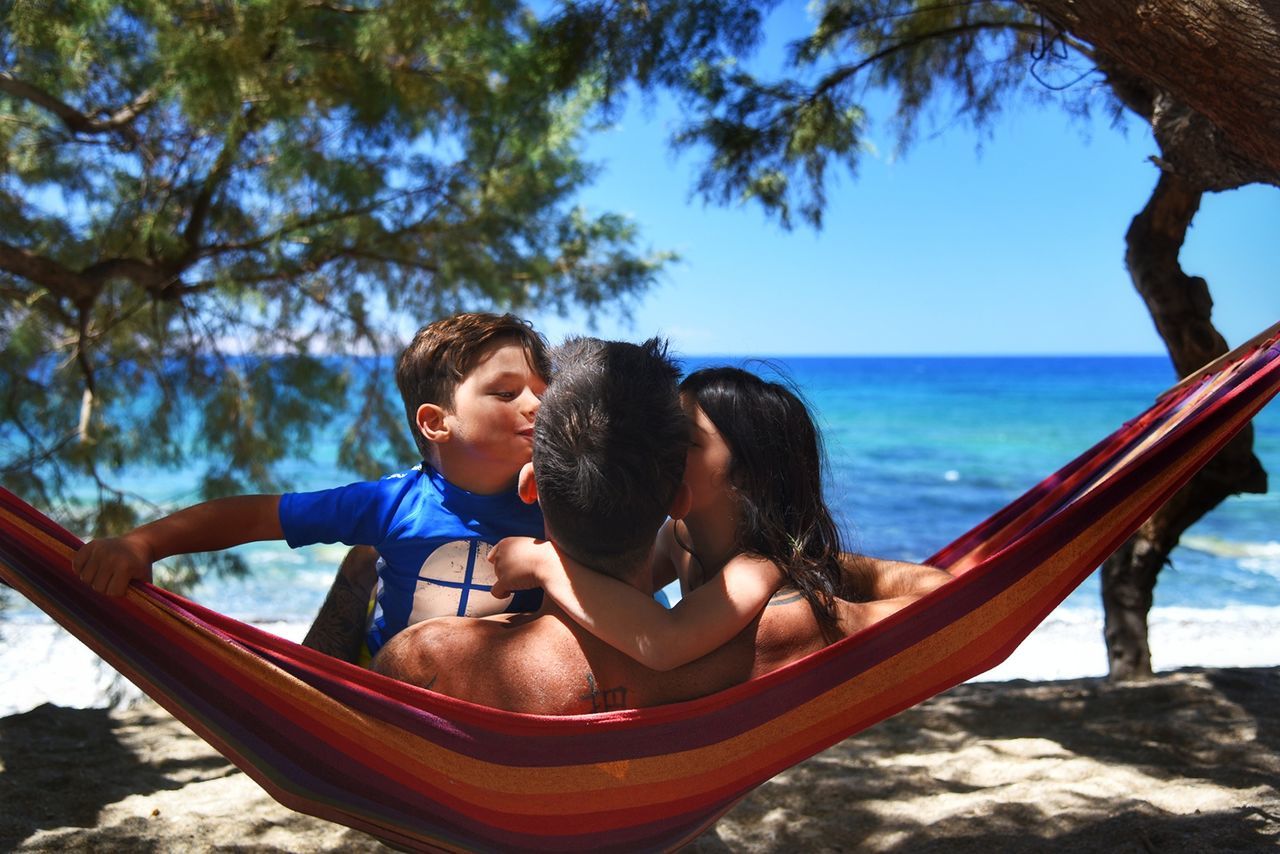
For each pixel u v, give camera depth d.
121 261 6.61
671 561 2.22
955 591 1.91
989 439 36.12
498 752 1.74
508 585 1.82
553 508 1.69
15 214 6.93
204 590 13.61
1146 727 4.04
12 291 6.93
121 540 1.89
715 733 1.78
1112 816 3.18
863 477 27.33
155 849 3.06
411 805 1.85
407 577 2.10
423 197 7.07
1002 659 2.02
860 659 1.83
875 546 19.16
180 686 1.89
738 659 1.78
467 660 1.78
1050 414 44.97
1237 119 2.38
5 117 6.53
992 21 5.27
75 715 4.34
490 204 7.04
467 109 6.84
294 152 6.34
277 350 7.45
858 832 3.28
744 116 5.82
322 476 21.09
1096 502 2.04
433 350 2.11
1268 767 3.58
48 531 1.88
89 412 6.85
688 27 5.61
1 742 3.94
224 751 1.92
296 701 1.77
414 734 1.75
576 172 7.55
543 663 1.75
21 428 7.09
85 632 1.93
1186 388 2.68
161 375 7.55
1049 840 3.08
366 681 1.72
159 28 5.70
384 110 6.48
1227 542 18.05
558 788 1.77
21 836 3.07
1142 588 4.98
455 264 6.98
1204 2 2.27
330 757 1.83
